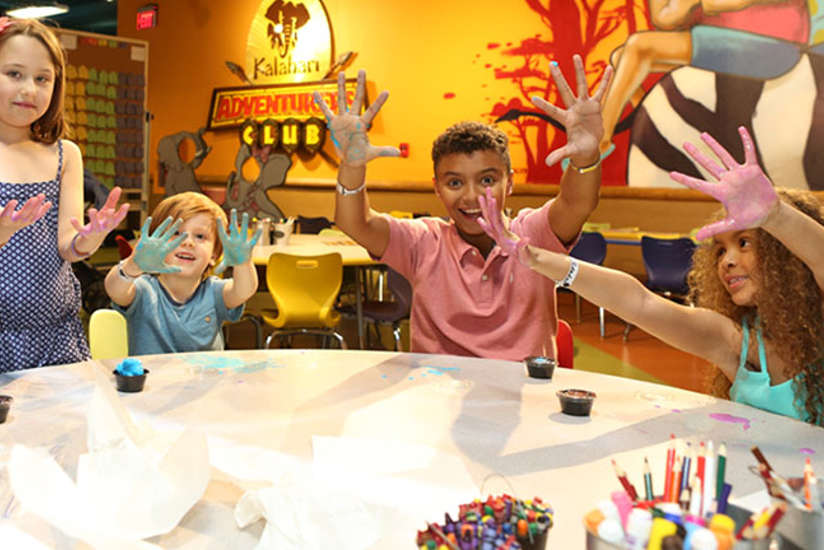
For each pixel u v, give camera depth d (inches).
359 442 45.6
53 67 68.4
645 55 307.6
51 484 32.4
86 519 31.9
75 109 290.2
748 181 51.1
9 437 45.2
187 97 432.8
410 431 48.7
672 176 52.1
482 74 343.0
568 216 74.7
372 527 33.5
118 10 461.7
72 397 54.1
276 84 395.2
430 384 60.7
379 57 365.7
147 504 33.4
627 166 315.0
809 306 58.8
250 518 34.4
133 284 80.6
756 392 61.0
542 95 330.0
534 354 78.5
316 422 50.1
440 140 77.4
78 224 63.4
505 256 78.5
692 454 30.6
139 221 347.3
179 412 51.7
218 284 87.0
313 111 383.6
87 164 296.7
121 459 34.5
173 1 433.4
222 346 88.3
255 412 52.1
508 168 80.0
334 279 168.4
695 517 25.2
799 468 43.5
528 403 56.0
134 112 305.0
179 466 35.1
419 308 81.6
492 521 27.8
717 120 295.0
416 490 38.9
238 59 410.6
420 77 357.1
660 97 306.0
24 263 71.0
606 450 46.0
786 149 282.2
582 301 312.0
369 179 370.0
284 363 67.3
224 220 85.1
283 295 167.0
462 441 47.0
